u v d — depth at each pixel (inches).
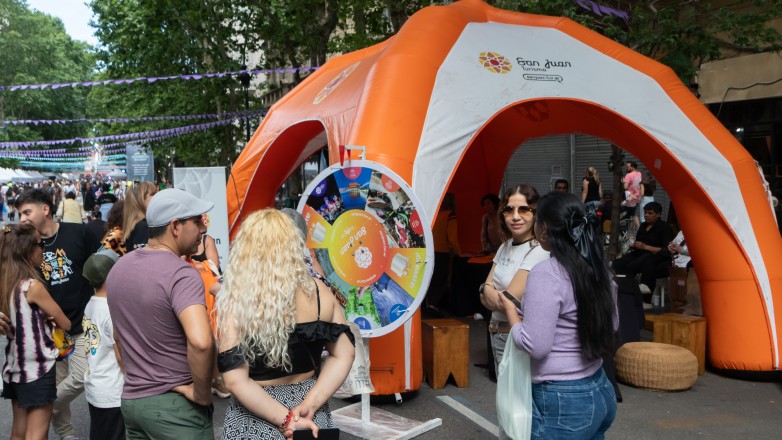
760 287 270.5
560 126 410.0
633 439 213.8
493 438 218.7
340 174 215.3
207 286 220.2
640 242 393.4
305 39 713.0
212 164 1010.7
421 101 260.8
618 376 269.0
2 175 2218.3
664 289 405.4
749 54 483.8
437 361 268.8
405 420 230.2
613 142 381.4
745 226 276.4
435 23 293.4
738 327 272.4
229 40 820.0
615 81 296.7
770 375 269.6
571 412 130.1
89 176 3206.2
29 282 175.2
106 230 229.8
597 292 129.7
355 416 234.2
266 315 112.8
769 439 212.8
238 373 113.7
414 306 206.1
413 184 244.5
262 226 118.2
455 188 482.9
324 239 216.4
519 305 144.5
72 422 240.1
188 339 122.5
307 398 115.0
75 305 203.5
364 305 211.3
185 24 802.8
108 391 169.0
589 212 133.0
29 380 175.6
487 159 475.8
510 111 420.2
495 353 177.6
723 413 235.8
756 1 390.3
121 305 130.1
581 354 131.5
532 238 176.2
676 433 218.2
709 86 517.3
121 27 856.9
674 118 290.7
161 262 129.3
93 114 2802.7
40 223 202.7
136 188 219.6
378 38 676.1
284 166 408.5
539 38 313.9
